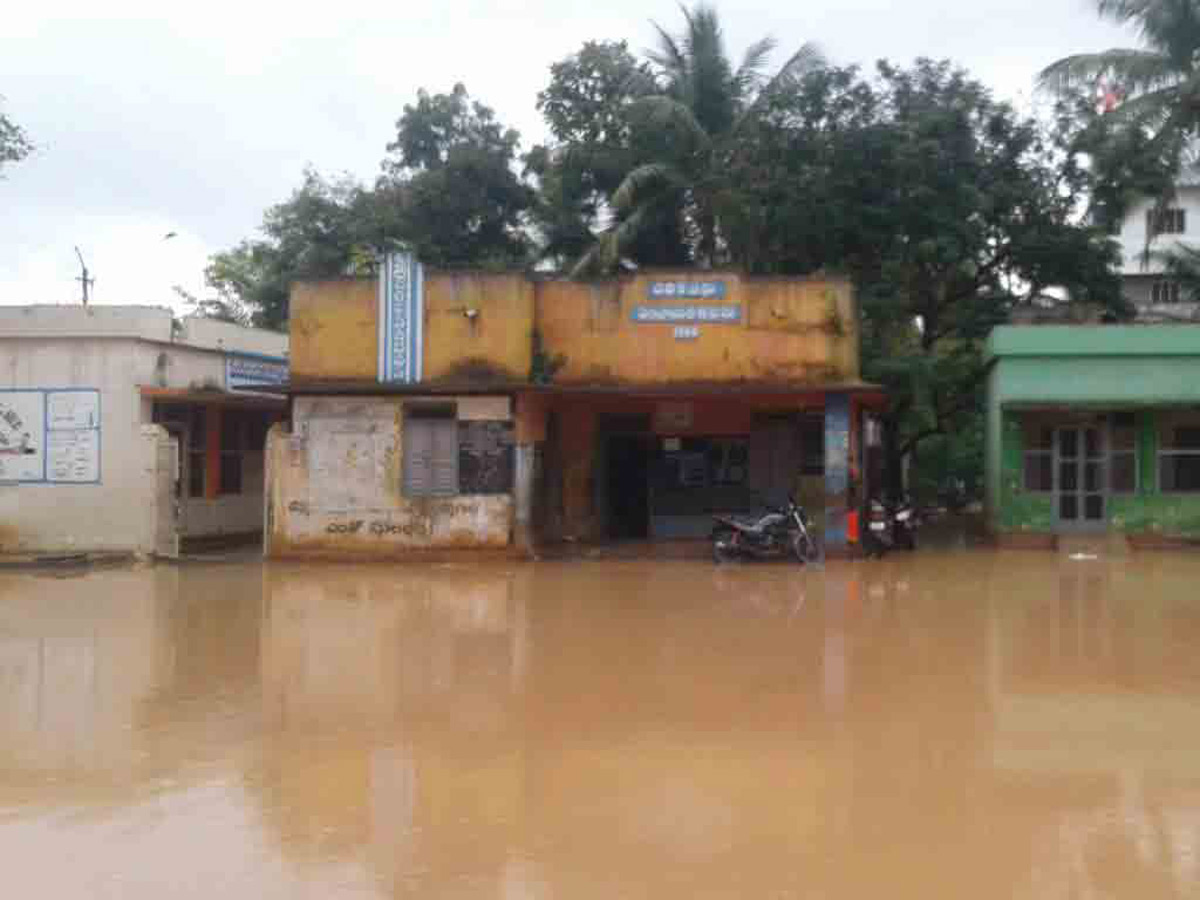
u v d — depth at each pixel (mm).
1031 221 25828
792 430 22172
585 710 8406
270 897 5008
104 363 20688
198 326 23625
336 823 5953
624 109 26250
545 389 19922
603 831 5816
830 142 24609
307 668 10117
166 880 5195
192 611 13898
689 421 22562
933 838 5691
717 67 26922
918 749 7301
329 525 20172
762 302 20781
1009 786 6520
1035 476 22797
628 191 25031
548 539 22172
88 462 20656
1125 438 22594
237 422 24797
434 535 20000
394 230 31156
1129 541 22312
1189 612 13359
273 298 34656
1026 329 22344
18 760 7164
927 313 27172
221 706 8625
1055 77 26094
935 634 11781
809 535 20719
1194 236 43906
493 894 5027
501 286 20406
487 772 6844
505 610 13734
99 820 6012
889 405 23844
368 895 5020
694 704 8578
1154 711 8297
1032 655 10547
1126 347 22016
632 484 23156
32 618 13367
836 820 5961
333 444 20234
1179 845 5578
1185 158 27094
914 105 25094
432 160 33000
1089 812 6070
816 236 24859
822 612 13438
